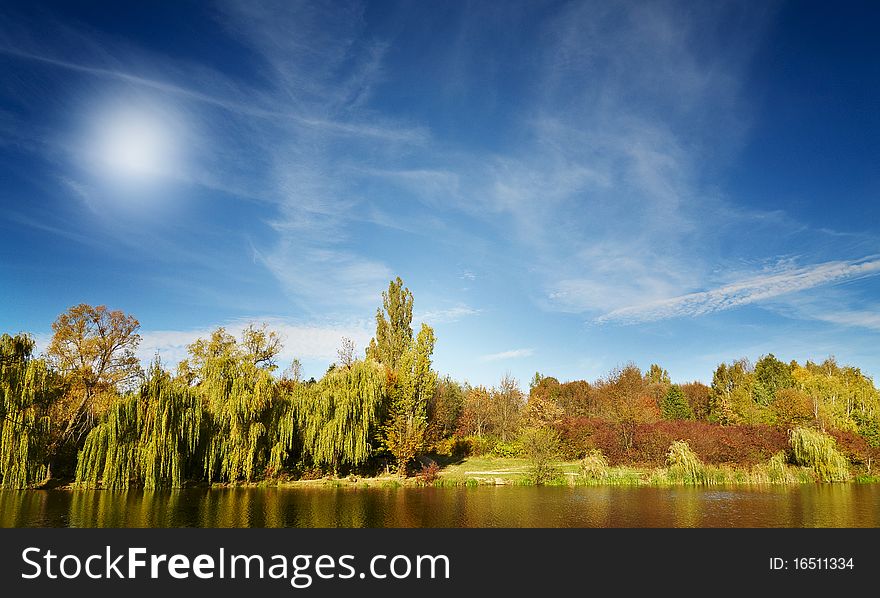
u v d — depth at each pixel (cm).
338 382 4769
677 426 5753
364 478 4816
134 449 3869
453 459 6444
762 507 3422
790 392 6706
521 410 7031
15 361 3791
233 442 4219
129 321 5109
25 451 3728
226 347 4553
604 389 9256
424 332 5147
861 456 5325
